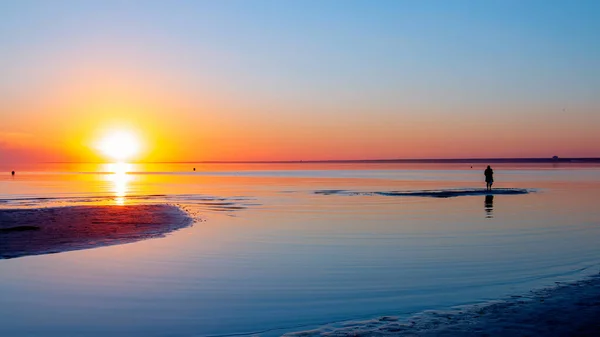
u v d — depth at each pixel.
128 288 13.66
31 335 10.30
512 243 20.27
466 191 49.59
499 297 12.33
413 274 15.07
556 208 33.75
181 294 13.11
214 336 10.10
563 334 9.37
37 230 23.09
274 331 10.28
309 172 152.75
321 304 12.16
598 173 116.50
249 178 99.94
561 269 15.44
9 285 13.93
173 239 21.41
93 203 38.66
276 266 16.30
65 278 14.66
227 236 22.28
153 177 109.25
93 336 10.20
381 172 141.62
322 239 21.53
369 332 9.86
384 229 24.41
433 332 9.69
